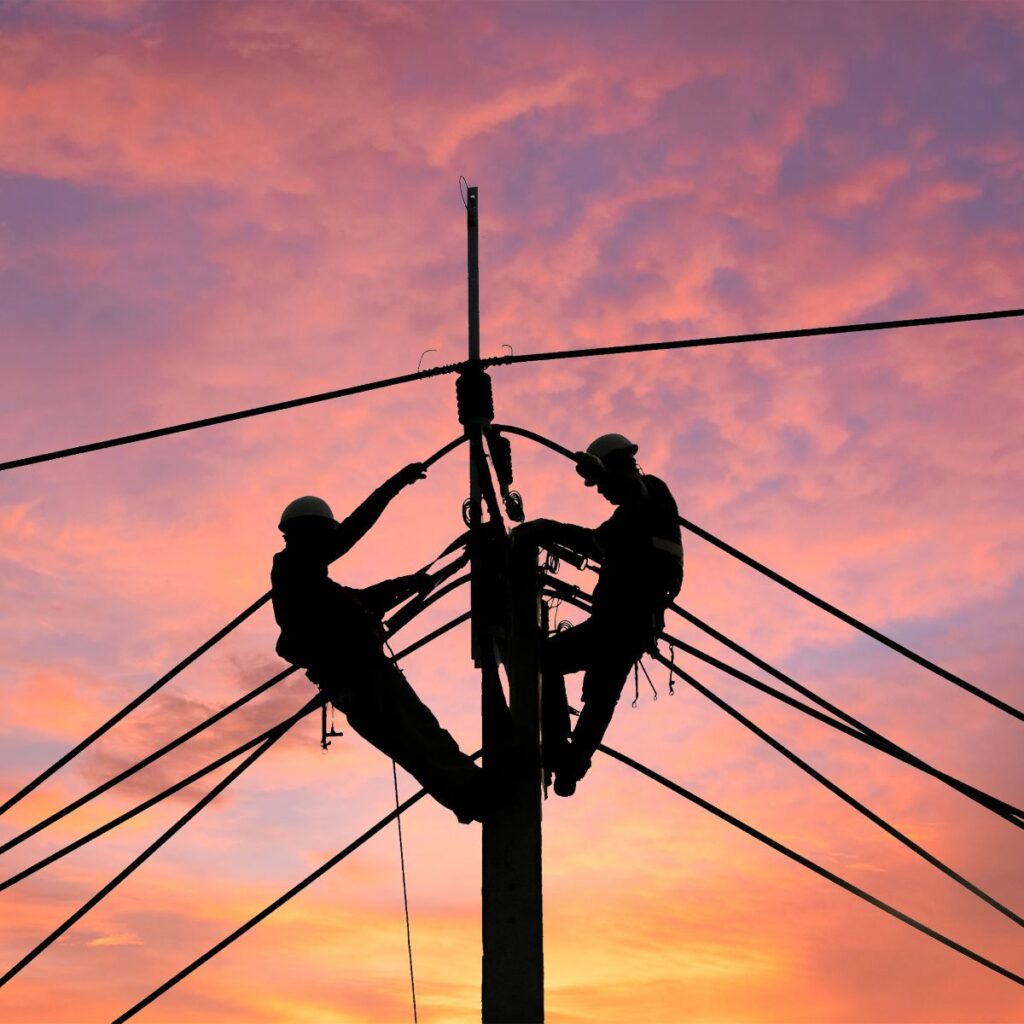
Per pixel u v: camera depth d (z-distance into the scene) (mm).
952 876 8703
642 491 7914
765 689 8750
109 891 8594
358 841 8406
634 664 7852
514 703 7621
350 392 8781
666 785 8484
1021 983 8500
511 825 7301
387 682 7426
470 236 8875
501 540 7820
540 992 6898
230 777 8453
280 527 7766
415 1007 8125
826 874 8508
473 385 8406
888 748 8820
